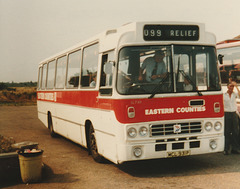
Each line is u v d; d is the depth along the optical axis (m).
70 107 10.62
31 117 24.48
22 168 6.88
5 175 7.13
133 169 7.77
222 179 6.67
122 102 6.74
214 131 7.22
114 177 7.12
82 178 7.17
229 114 9.07
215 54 7.46
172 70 6.99
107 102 7.35
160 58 7.02
